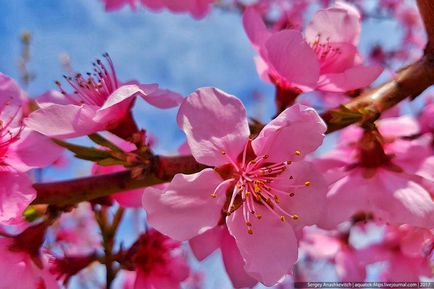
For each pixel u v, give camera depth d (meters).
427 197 0.17
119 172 0.15
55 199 0.15
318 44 0.18
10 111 0.16
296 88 0.17
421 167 0.17
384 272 0.24
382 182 0.17
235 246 0.16
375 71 0.17
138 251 0.18
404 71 0.17
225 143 0.15
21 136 0.16
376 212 0.17
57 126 0.15
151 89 0.15
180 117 0.15
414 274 0.22
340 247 0.26
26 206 0.15
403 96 0.17
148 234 0.18
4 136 0.16
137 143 0.16
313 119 0.15
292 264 0.15
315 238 0.27
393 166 0.17
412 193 0.17
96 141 0.15
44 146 0.16
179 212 0.15
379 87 0.17
